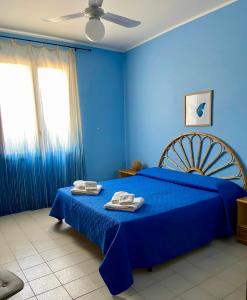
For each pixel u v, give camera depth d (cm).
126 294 193
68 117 412
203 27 324
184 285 201
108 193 296
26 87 370
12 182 371
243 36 283
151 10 307
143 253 210
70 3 281
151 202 254
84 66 432
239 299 183
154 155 431
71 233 307
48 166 400
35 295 195
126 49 463
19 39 364
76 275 221
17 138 368
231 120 305
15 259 250
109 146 475
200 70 335
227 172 315
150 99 425
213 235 262
